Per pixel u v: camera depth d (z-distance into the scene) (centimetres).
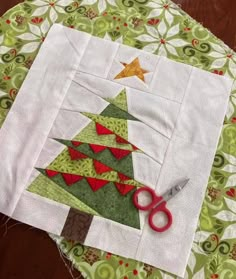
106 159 60
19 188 59
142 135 62
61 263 56
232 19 73
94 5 72
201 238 56
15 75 66
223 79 66
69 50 68
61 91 65
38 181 59
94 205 58
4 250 56
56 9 72
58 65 67
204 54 69
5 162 60
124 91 65
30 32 70
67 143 61
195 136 62
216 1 74
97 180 59
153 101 64
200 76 66
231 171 60
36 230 57
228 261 55
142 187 58
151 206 57
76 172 59
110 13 71
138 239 56
